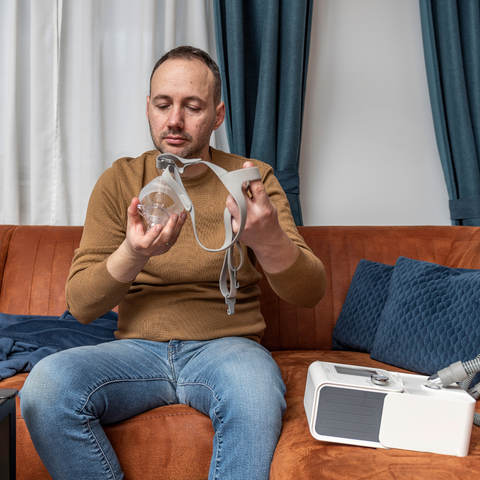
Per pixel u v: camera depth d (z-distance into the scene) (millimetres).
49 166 2023
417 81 2254
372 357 1476
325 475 758
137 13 2076
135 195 1216
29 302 1678
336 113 2221
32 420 906
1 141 2023
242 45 2000
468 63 2160
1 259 1737
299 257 1005
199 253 1177
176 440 1034
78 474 908
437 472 764
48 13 2002
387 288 1573
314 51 2203
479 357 871
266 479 867
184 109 1155
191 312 1158
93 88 2016
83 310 1081
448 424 830
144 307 1177
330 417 864
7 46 2018
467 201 2102
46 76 2008
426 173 2262
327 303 1737
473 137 2141
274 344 1703
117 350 1081
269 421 890
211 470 902
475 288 1246
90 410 928
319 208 2221
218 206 1211
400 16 2240
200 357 1077
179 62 1155
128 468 1021
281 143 2012
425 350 1288
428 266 1445
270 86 1978
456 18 2113
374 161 2240
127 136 2090
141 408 1055
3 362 1260
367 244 1794
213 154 1335
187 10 2098
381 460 801
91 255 1144
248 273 1245
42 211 2016
